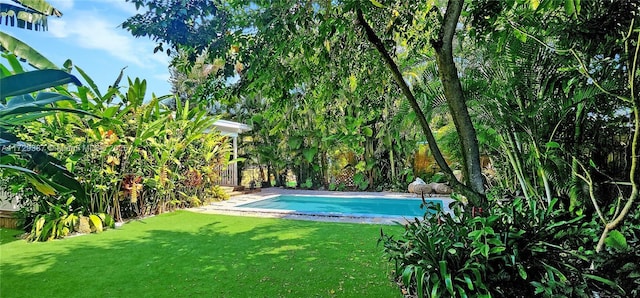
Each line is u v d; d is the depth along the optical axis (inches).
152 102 302.2
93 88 244.7
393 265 160.6
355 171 576.4
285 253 186.1
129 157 289.7
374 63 170.7
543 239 110.8
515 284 107.6
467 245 111.4
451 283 100.3
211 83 156.0
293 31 116.9
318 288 136.7
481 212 116.1
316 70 167.9
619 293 102.3
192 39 117.0
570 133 138.7
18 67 173.5
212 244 208.2
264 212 327.9
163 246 204.2
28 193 238.7
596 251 104.7
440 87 164.6
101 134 262.2
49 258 180.7
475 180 116.9
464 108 115.3
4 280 147.9
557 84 134.0
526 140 152.8
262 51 128.0
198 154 387.9
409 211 389.1
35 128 231.3
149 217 306.2
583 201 135.3
